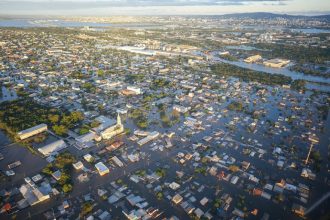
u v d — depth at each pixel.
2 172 189.00
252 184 186.25
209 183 185.75
